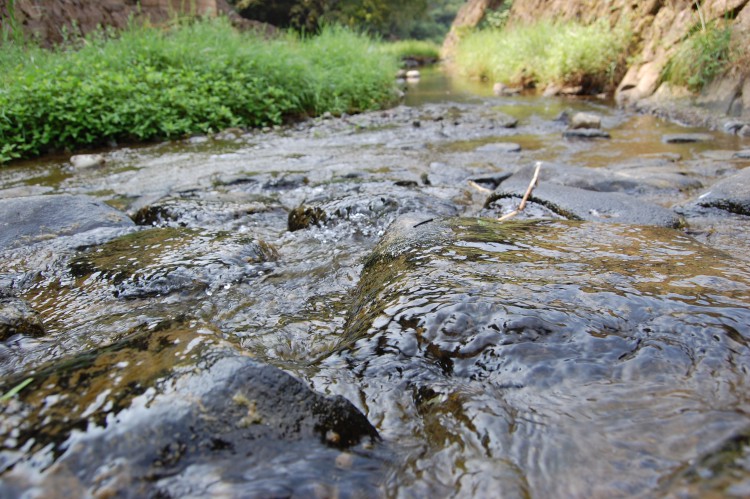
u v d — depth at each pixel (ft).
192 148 22.02
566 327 4.61
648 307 4.89
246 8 92.32
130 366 3.81
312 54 38.32
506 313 4.78
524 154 17.93
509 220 8.30
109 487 2.82
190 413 3.27
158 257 7.82
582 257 6.35
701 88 23.20
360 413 3.77
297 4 93.76
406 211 10.25
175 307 6.67
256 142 23.08
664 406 3.61
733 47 22.00
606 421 3.54
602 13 37.06
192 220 10.68
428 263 6.28
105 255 8.10
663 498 2.81
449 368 4.43
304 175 14.93
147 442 3.08
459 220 8.27
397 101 36.78
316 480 3.07
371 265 7.23
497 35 55.36
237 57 30.73
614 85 33.27
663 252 6.57
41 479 2.84
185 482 2.92
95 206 10.59
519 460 3.29
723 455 3.03
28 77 22.52
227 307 6.66
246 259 7.89
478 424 3.66
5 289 7.14
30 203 10.26
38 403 3.45
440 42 157.99
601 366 4.17
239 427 3.26
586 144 19.20
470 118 26.58
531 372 4.18
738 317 4.58
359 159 18.33
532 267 6.00
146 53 28.99
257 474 3.03
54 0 37.35
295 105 29.68
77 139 21.89
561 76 36.19
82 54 28.45
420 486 3.16
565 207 10.00
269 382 3.57
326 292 7.06
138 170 18.03
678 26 26.99
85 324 6.25
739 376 3.86
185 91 26.32
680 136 18.72
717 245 8.62
